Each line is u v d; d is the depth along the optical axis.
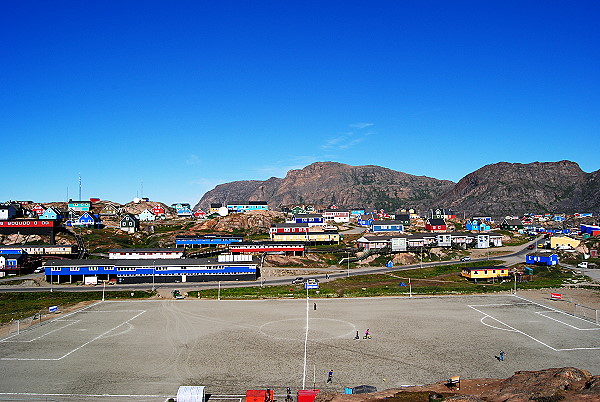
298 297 109.88
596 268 148.38
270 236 191.50
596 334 77.62
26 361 65.69
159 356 67.88
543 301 103.31
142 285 125.56
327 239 183.12
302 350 70.38
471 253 176.50
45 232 168.75
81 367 63.34
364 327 83.06
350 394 51.44
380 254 163.12
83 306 101.12
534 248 185.62
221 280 131.38
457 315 91.06
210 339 76.19
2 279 129.00
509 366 62.91
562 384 45.59
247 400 50.78
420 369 62.19
